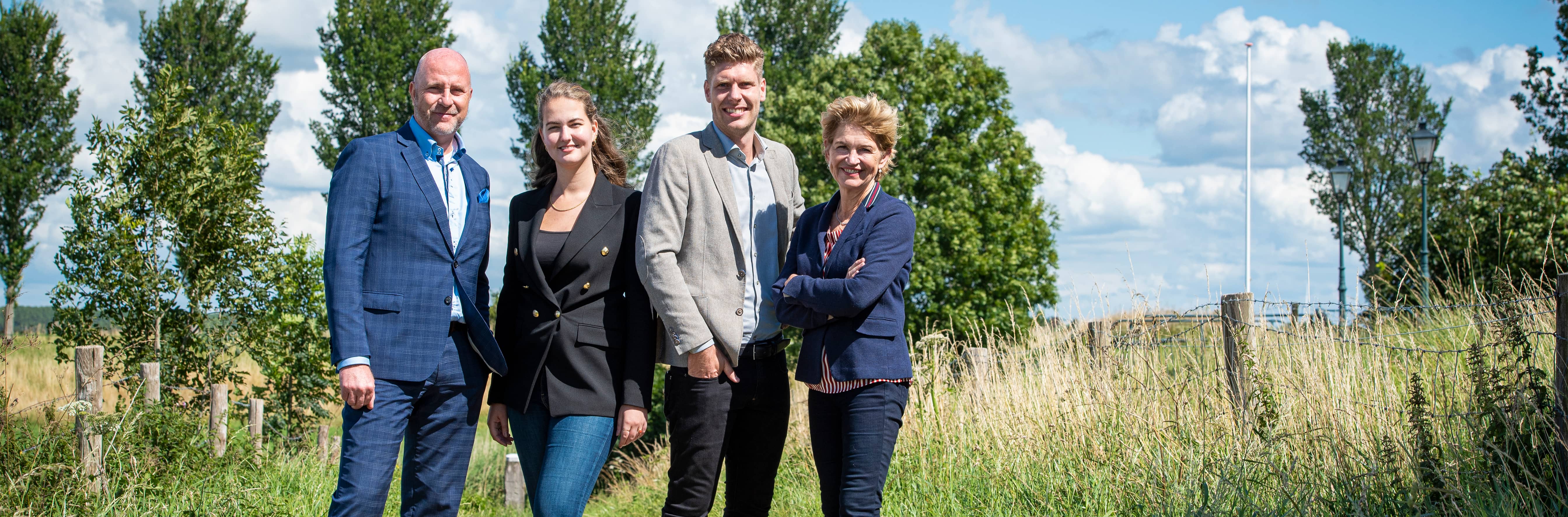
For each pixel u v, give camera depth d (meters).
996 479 4.65
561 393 2.99
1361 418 3.92
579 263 3.04
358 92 27.08
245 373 9.01
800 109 24.86
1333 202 42.12
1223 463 3.75
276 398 9.11
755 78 3.05
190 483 5.48
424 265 2.96
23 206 27.00
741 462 3.25
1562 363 3.18
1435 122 41.44
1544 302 4.09
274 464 6.69
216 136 8.82
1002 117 26.02
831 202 3.14
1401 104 41.81
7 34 27.09
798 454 6.65
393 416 2.88
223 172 8.54
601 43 29.64
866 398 2.92
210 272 8.39
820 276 3.01
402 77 27.58
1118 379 4.75
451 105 3.02
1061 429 4.71
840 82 24.98
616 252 3.10
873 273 2.85
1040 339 5.73
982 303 23.78
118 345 8.07
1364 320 4.93
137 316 8.20
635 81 29.83
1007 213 26.02
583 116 3.07
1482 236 11.16
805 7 34.44
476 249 3.12
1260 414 3.91
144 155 8.16
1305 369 4.17
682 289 2.91
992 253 24.56
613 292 3.10
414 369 2.90
